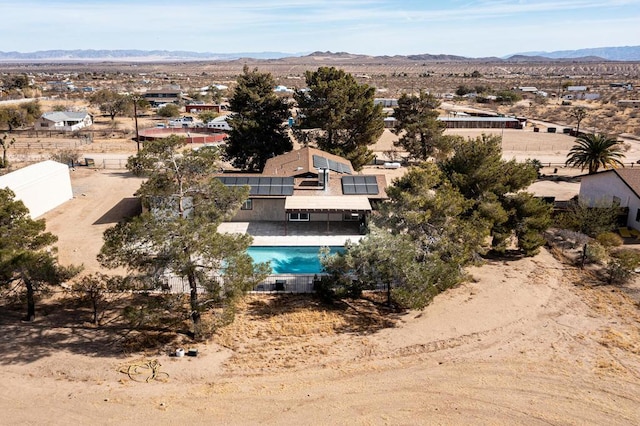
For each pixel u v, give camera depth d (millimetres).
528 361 23875
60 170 49531
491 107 156375
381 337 26141
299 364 23516
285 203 40688
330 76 60312
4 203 25828
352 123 59844
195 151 26688
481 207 35250
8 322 26812
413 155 72562
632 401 20719
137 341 25281
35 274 25109
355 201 40875
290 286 32312
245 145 60406
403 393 21297
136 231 22781
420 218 29938
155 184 25766
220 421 19312
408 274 27172
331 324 27516
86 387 21375
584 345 25344
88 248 38125
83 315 28062
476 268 35656
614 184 45688
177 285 31250
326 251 30469
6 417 19250
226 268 24969
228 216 27156
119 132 100000
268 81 63031
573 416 19766
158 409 19969
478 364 23609
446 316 28531
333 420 19484
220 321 24984
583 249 37531
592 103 159250
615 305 29906
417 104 71750
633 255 34625
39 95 173375
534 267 36000
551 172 68062
